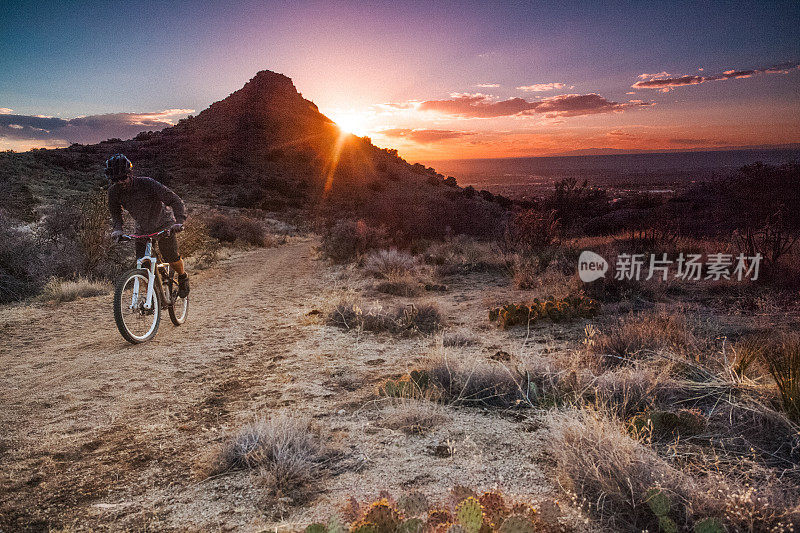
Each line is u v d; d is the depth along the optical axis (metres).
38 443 2.69
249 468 2.30
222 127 104.06
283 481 2.12
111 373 3.98
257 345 4.99
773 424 2.41
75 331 5.60
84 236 9.78
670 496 1.82
